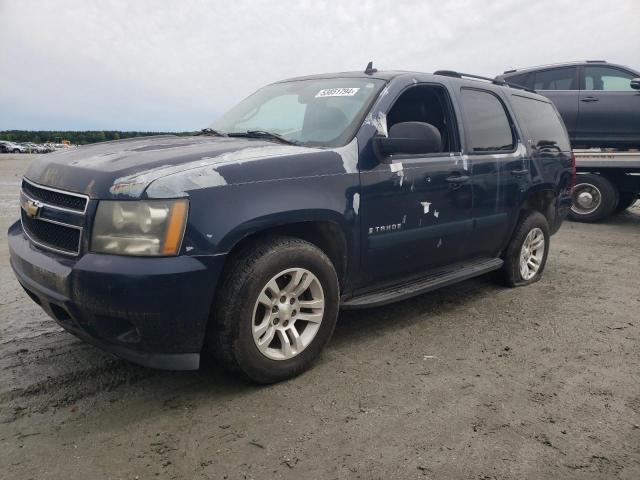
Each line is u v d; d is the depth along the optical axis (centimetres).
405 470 226
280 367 297
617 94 872
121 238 250
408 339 372
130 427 254
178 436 247
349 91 370
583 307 453
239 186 272
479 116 440
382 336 377
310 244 304
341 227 318
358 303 341
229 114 435
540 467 230
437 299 468
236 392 289
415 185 362
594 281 539
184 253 254
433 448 242
